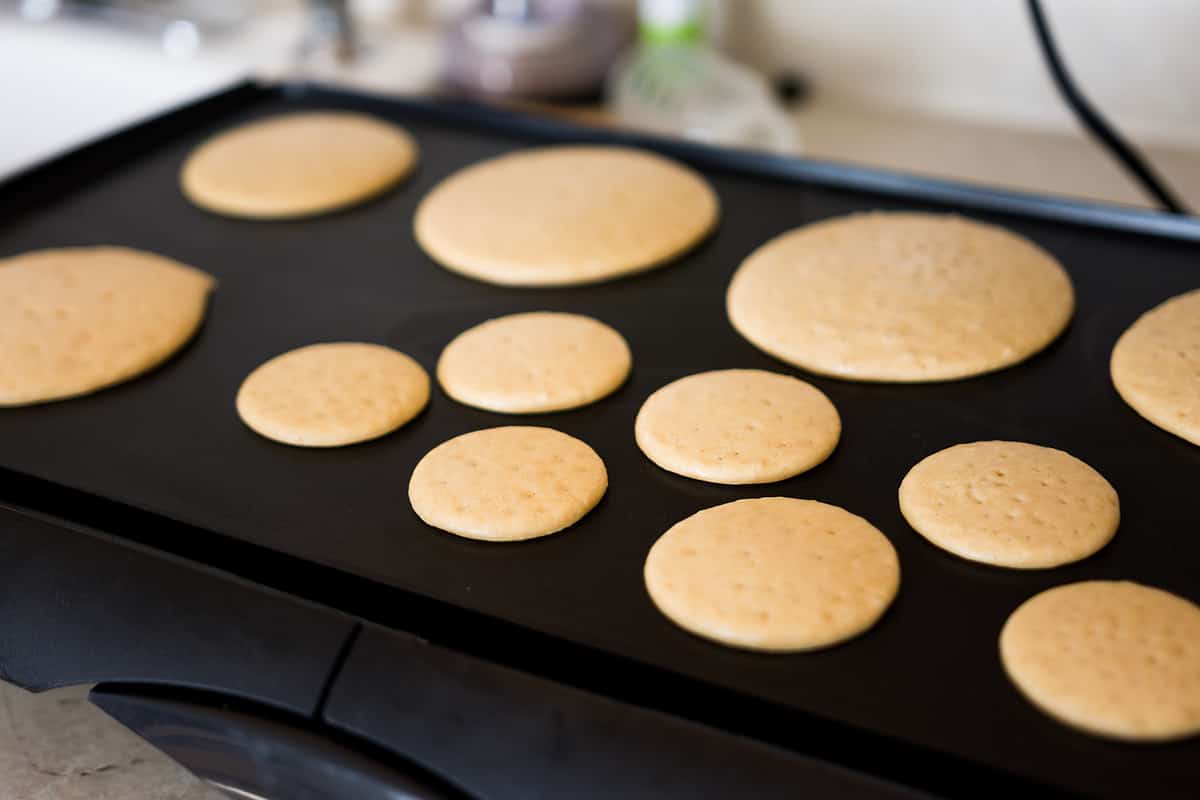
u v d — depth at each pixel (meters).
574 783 0.43
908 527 0.50
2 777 0.48
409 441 0.54
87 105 0.95
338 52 0.92
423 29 1.00
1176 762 0.42
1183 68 0.81
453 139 0.73
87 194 0.69
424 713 0.45
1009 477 0.51
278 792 0.46
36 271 0.63
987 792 0.42
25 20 0.95
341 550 0.50
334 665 0.46
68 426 0.56
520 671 0.45
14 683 0.48
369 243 0.65
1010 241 0.62
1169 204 0.67
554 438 0.54
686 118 0.84
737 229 0.65
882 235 0.62
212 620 0.47
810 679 0.45
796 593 0.47
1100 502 0.49
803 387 0.55
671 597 0.47
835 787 0.42
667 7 0.86
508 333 0.59
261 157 0.70
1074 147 0.84
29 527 0.50
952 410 0.54
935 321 0.57
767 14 0.91
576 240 0.63
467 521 0.50
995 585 0.48
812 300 0.59
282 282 0.63
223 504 0.52
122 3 0.96
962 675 0.45
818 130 0.88
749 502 0.51
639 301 0.61
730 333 0.59
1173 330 0.56
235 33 0.95
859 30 0.89
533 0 0.89
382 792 0.44
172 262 0.64
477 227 0.64
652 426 0.54
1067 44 0.83
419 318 0.60
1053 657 0.45
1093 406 0.54
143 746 0.49
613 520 0.51
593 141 0.71
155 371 0.58
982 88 0.88
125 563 0.49
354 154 0.70
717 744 0.43
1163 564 0.48
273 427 0.55
